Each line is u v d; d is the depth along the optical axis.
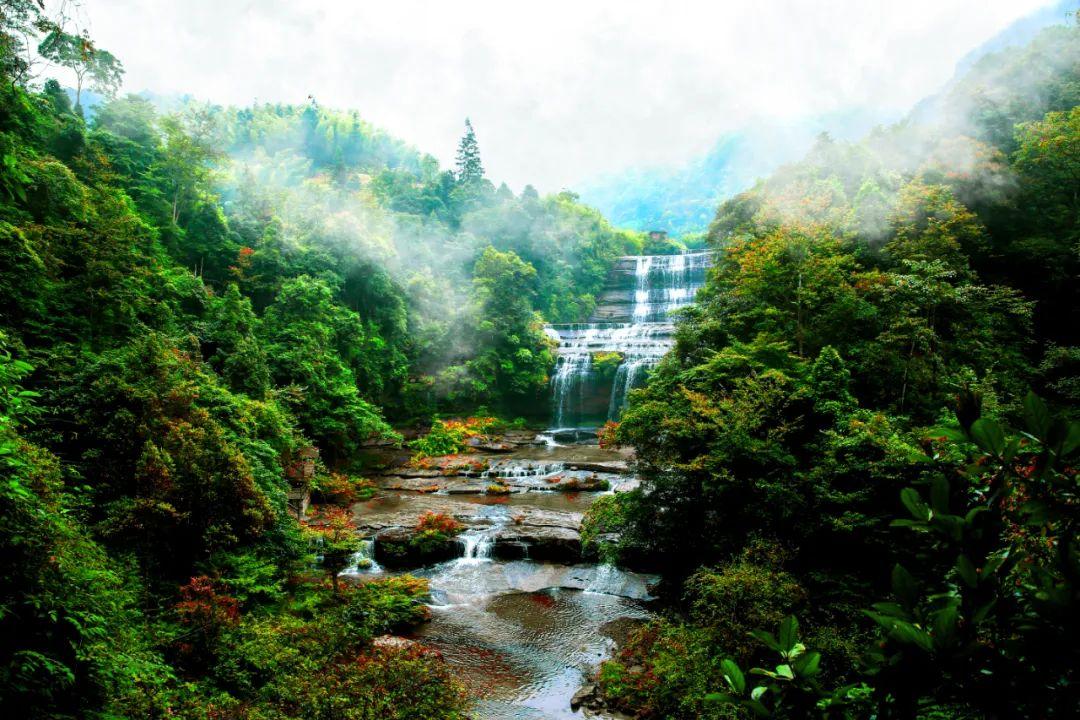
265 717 9.94
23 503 6.58
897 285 20.98
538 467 35.06
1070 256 26.23
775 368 20.02
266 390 28.23
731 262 30.86
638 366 47.03
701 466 16.95
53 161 25.98
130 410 17.03
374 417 38.69
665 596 19.28
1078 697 1.72
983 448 2.07
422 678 10.88
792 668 2.32
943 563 2.30
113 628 9.41
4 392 7.44
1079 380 19.41
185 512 15.78
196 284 33.84
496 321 51.75
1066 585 1.78
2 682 6.00
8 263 19.97
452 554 23.61
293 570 18.58
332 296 45.09
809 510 15.67
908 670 1.94
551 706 13.62
